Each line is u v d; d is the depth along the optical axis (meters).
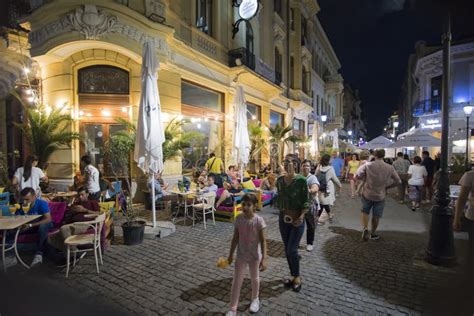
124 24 8.27
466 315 3.12
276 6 20.30
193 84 11.61
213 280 4.13
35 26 8.30
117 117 8.70
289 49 21.55
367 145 16.67
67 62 8.75
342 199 11.40
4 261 4.43
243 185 9.44
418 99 26.34
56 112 8.34
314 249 5.43
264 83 15.80
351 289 3.85
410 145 12.63
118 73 9.19
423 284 3.98
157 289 3.86
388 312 3.31
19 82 9.35
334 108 39.38
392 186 5.96
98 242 4.73
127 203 7.60
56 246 4.66
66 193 7.56
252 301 3.31
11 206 6.19
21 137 10.97
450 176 10.06
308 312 3.31
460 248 5.48
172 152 8.84
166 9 9.85
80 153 9.02
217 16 13.05
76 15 7.82
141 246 5.61
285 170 3.98
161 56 9.17
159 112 6.27
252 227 3.27
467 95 18.42
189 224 7.28
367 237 5.95
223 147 13.44
